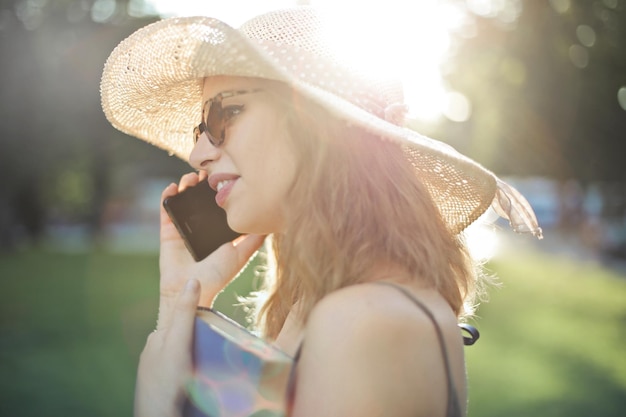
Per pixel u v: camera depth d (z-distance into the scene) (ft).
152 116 6.48
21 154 74.08
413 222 4.56
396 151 4.76
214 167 4.98
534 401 20.21
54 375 22.86
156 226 155.02
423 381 3.92
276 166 4.68
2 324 33.06
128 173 157.28
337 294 4.11
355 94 4.86
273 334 5.70
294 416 4.02
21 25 67.21
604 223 91.76
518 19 44.93
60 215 145.07
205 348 4.28
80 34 70.28
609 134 49.06
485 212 5.65
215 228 6.01
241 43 4.49
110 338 29.76
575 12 42.11
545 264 75.66
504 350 28.19
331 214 4.45
